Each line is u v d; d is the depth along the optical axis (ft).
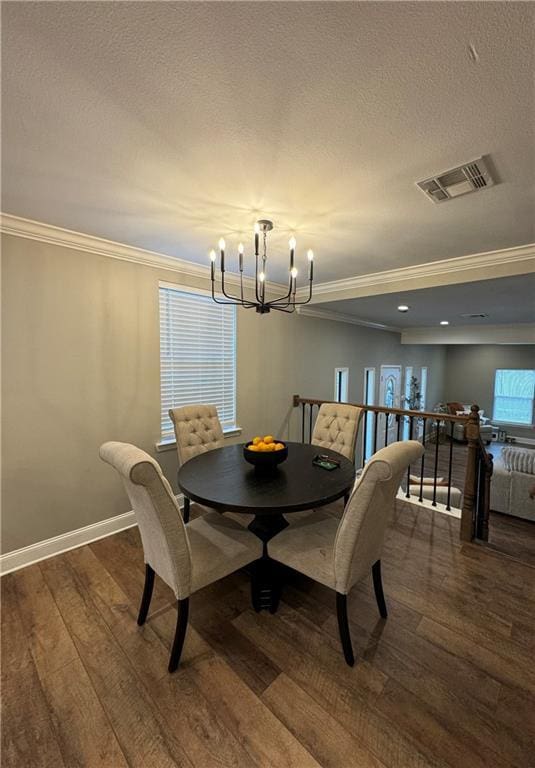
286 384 14.15
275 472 6.57
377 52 3.04
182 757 3.73
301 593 6.39
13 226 6.77
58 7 2.66
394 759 3.69
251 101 3.63
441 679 4.61
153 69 3.24
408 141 4.29
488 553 7.63
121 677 4.66
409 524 8.95
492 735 3.92
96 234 7.66
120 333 8.68
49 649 5.12
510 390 30.30
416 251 8.66
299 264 10.05
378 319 18.62
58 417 7.69
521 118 3.84
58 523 7.79
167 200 5.97
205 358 11.01
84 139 4.31
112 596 6.31
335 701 4.32
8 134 4.19
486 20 2.73
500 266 8.70
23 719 4.14
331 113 3.81
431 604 6.05
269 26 2.81
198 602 6.16
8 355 6.93
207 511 9.88
